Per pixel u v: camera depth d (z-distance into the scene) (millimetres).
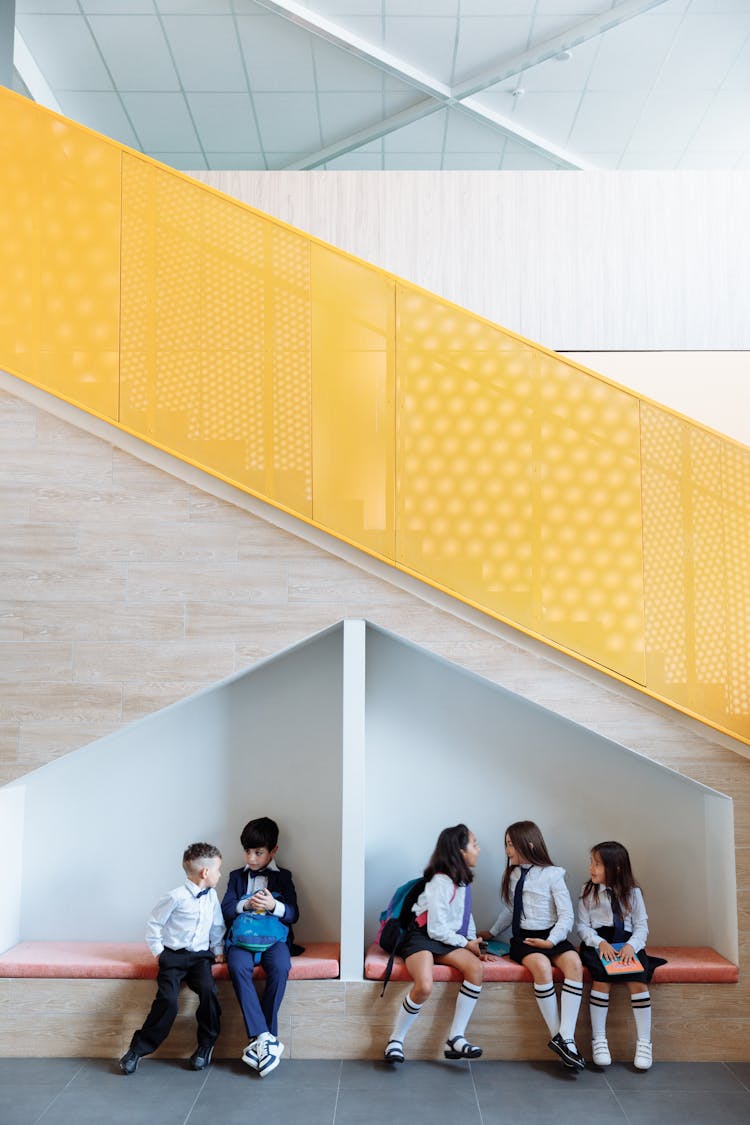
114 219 4422
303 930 4836
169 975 4062
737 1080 3965
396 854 4906
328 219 6227
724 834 4492
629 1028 4203
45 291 4395
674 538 4332
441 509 4332
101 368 4375
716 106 7605
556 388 4344
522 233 6152
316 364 4363
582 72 7258
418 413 4352
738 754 4324
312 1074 4000
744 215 6121
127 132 8383
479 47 7105
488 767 4957
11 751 4273
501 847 4914
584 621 4305
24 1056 4207
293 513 4316
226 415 4367
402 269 6168
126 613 4324
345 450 4340
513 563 4309
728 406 5957
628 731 4320
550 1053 4191
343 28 6926
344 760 4316
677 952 4617
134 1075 3982
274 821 4855
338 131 8305
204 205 4418
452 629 4324
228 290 4391
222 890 4848
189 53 7336
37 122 4441
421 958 4113
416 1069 4062
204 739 4941
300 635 4316
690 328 6020
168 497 4367
